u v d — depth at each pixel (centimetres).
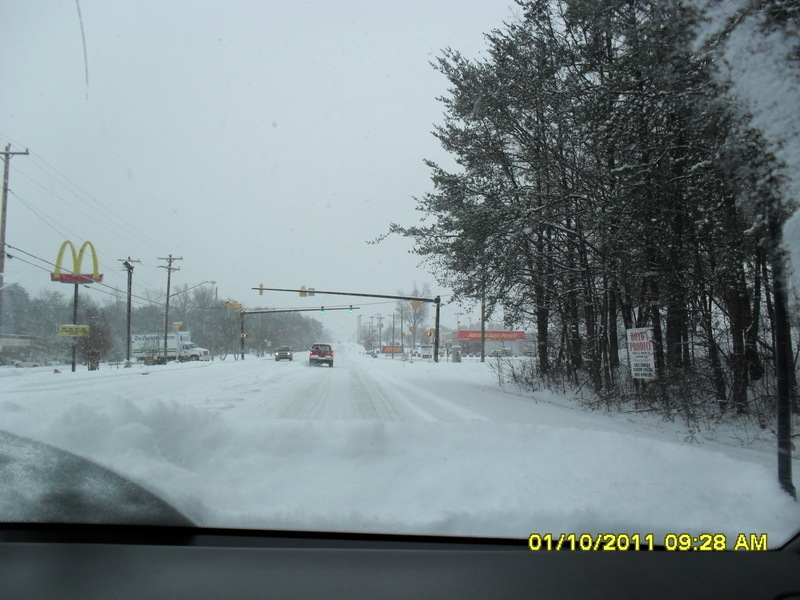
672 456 576
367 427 599
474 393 1714
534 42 1457
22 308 5394
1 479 424
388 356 8394
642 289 1346
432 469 534
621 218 1134
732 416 1076
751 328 1080
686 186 1038
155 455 498
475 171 1798
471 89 1658
